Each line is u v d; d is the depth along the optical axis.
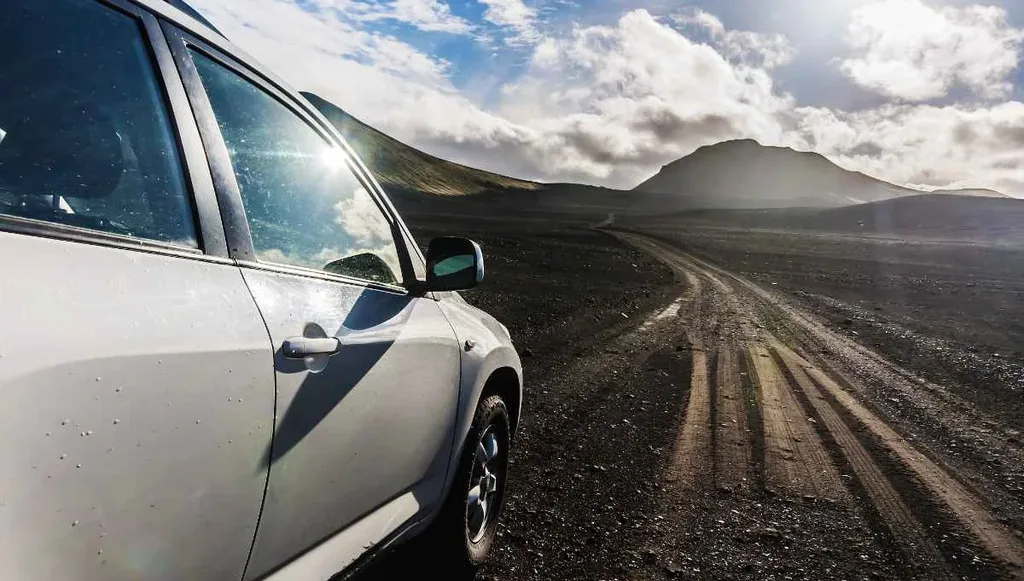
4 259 1.26
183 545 1.50
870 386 9.17
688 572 3.59
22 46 1.58
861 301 23.66
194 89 1.90
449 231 54.62
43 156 1.56
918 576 3.71
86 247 1.44
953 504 4.82
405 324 2.54
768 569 3.69
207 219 1.79
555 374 8.45
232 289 1.75
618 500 4.51
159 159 1.73
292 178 2.25
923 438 6.63
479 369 3.09
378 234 2.69
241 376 1.64
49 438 1.21
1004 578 3.73
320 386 1.94
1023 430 7.18
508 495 4.41
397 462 2.46
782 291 27.05
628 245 56.88
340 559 2.11
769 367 10.24
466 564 3.18
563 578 3.41
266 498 1.75
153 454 1.40
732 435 6.36
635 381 8.54
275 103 2.27
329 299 2.15
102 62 1.69
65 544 1.24
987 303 23.80
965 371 10.71
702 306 19.80
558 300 16.81
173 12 1.96
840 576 3.66
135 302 1.45
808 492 4.91
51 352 1.24
